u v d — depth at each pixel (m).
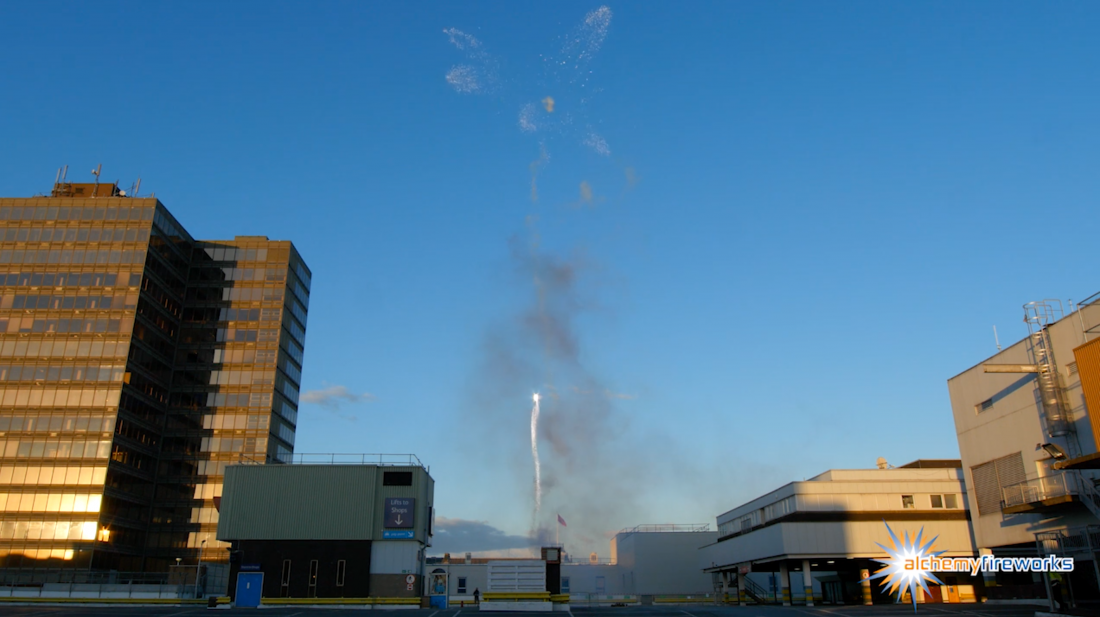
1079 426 45.62
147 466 107.62
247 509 59.34
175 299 117.25
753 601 82.25
